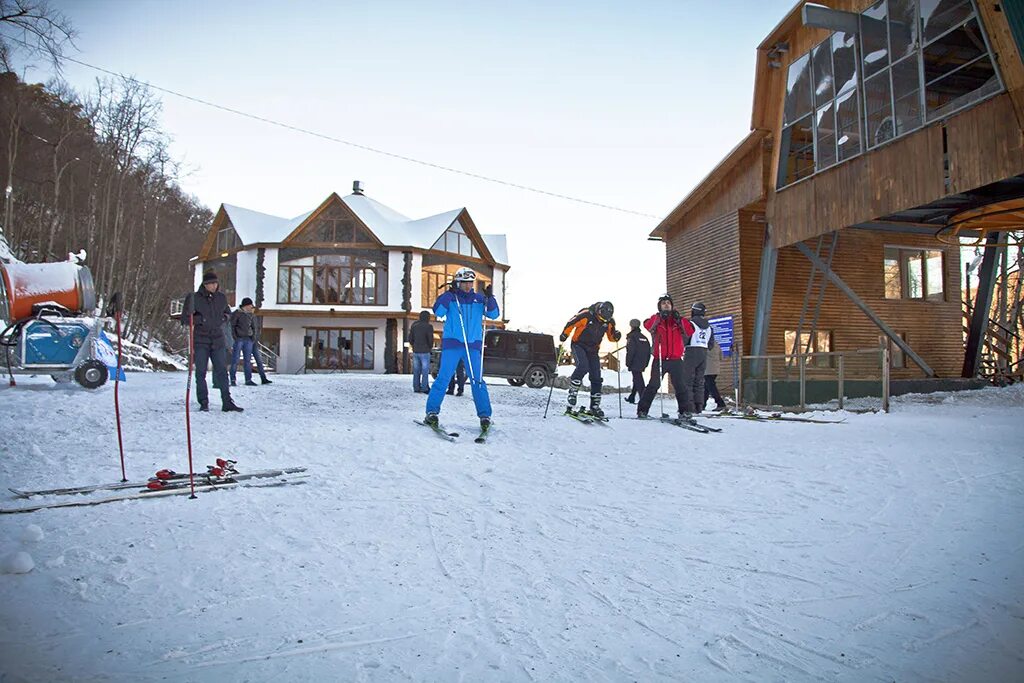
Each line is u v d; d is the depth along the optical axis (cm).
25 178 3544
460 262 4038
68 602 288
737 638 280
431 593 320
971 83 1326
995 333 2023
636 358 1402
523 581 339
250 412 918
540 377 2216
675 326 1012
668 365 1005
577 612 303
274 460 602
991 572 361
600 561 372
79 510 420
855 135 1402
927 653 269
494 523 434
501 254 4325
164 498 457
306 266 3788
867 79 1352
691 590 333
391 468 585
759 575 355
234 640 262
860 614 307
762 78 1677
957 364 2027
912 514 473
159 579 318
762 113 1692
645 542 407
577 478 579
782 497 521
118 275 3803
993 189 1309
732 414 1201
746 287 1852
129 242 3828
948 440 821
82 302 1216
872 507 492
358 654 255
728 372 1869
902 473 612
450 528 420
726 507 490
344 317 3791
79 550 347
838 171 1438
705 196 2030
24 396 983
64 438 661
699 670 252
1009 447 756
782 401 1639
